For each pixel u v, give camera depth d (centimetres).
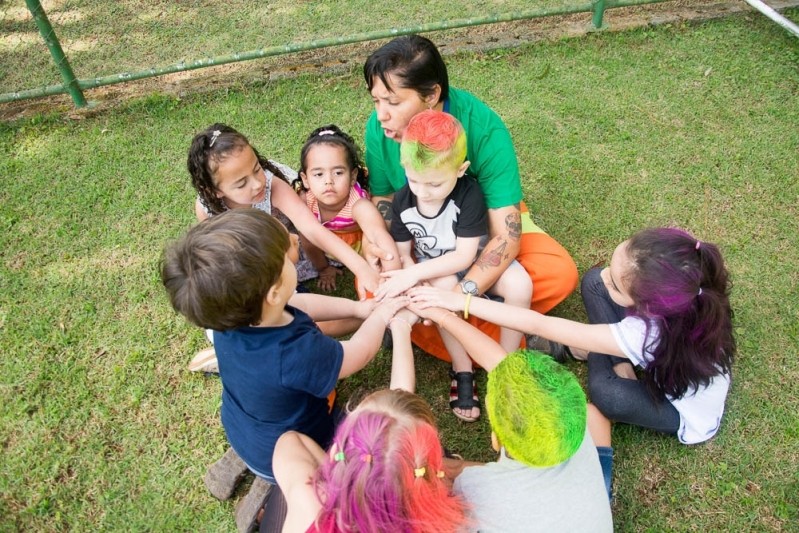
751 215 314
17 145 378
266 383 177
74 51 440
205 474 238
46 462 242
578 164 345
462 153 212
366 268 254
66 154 369
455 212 236
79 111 397
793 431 238
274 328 178
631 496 228
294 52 395
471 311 233
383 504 140
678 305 195
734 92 379
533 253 257
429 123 206
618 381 229
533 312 228
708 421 228
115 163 362
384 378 268
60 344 279
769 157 339
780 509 220
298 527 169
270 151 361
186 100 400
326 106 389
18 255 316
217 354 185
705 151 346
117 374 268
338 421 233
